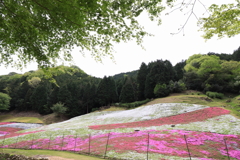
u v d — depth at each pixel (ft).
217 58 200.23
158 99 144.56
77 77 296.71
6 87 225.35
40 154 38.58
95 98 192.34
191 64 212.84
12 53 23.99
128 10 14.74
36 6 13.34
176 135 50.42
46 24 16.53
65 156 36.50
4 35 17.70
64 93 190.90
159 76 169.78
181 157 32.76
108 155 36.24
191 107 98.89
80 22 14.29
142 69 194.70
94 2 11.74
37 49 20.42
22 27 16.48
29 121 158.20
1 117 187.62
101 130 68.64
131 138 50.55
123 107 157.07
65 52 24.43
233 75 158.10
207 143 42.37
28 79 242.17
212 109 86.69
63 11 12.93
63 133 70.59
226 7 17.92
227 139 44.37
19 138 70.23
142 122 82.43
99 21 14.99
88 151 41.50
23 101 207.62
